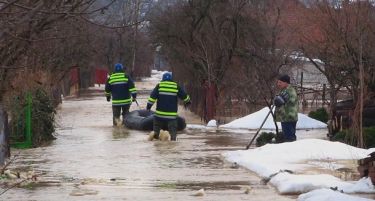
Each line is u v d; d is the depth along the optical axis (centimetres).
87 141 3297
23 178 2034
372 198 1664
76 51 4806
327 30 3447
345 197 1536
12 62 1123
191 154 2705
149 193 1783
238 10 5444
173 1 6175
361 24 3186
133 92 4284
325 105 5984
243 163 2320
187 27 5806
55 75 5291
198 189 1852
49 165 2384
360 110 2777
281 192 1761
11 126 3042
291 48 5438
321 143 2533
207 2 5628
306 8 4200
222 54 5469
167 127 3412
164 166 2344
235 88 5269
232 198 1705
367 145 2906
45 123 3250
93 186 1911
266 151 2494
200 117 5256
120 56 12512
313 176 1912
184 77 6431
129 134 3700
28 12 884
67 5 947
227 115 5159
